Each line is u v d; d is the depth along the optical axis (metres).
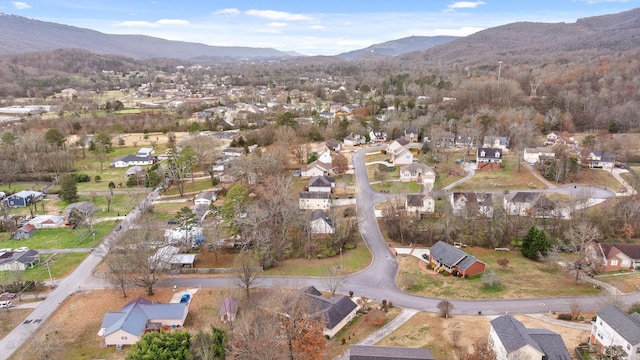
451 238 94.81
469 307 68.88
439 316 66.50
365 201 118.00
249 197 115.50
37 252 92.88
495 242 92.25
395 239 96.69
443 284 77.06
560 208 99.06
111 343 63.25
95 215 115.81
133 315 66.00
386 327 64.06
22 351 62.66
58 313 71.94
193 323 67.88
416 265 85.00
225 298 71.56
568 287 74.31
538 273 80.19
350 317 67.19
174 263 84.44
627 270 80.25
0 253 92.12
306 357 52.44
